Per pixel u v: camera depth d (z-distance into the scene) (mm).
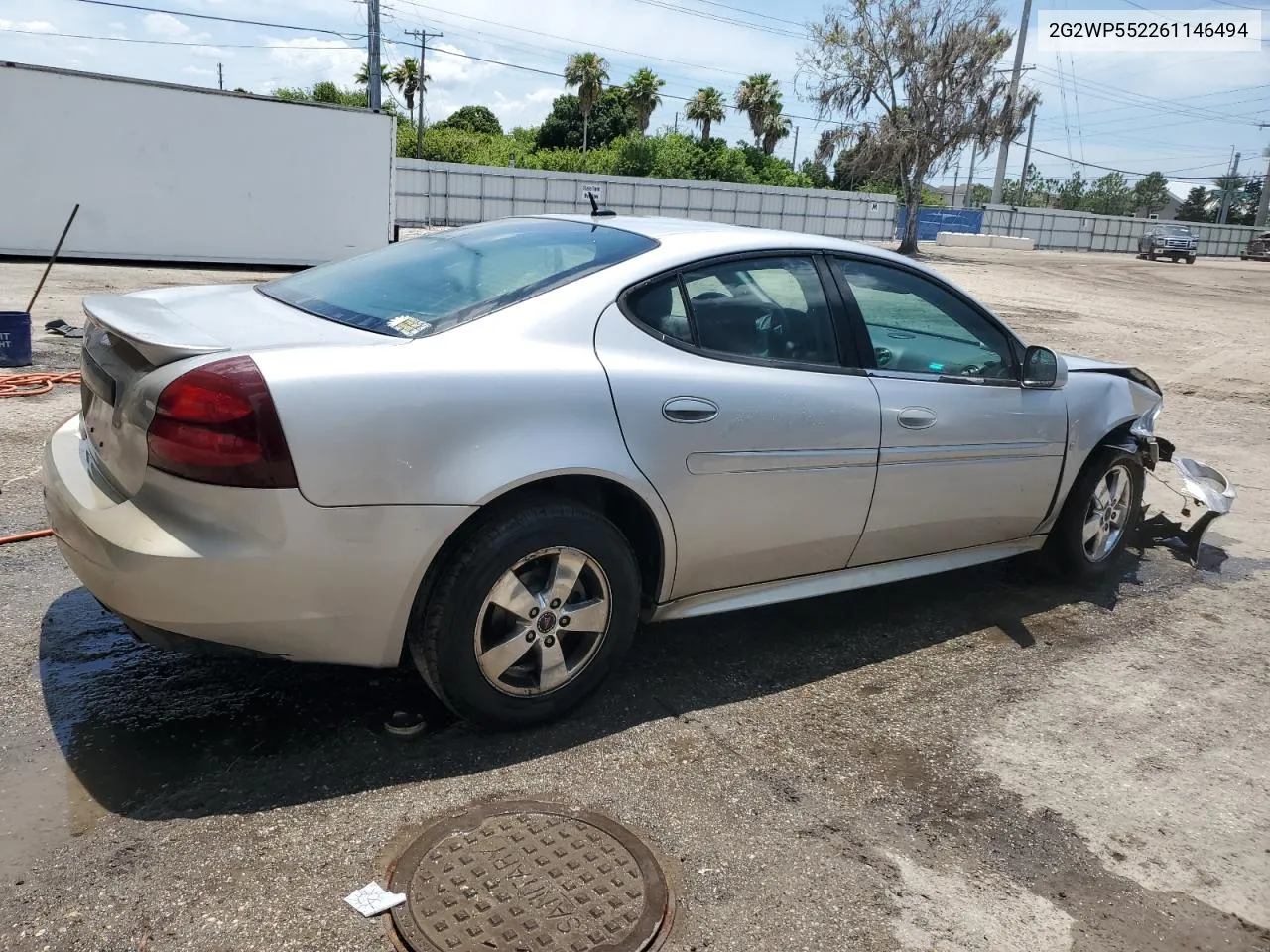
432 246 3445
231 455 2281
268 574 2354
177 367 2350
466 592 2609
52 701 2857
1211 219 98938
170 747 2678
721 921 2184
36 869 2170
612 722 2996
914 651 3715
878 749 2977
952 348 3787
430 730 2850
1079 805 2768
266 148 18875
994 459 3811
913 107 38219
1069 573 4465
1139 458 4508
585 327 2826
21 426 5656
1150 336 15461
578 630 2881
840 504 3344
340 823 2402
